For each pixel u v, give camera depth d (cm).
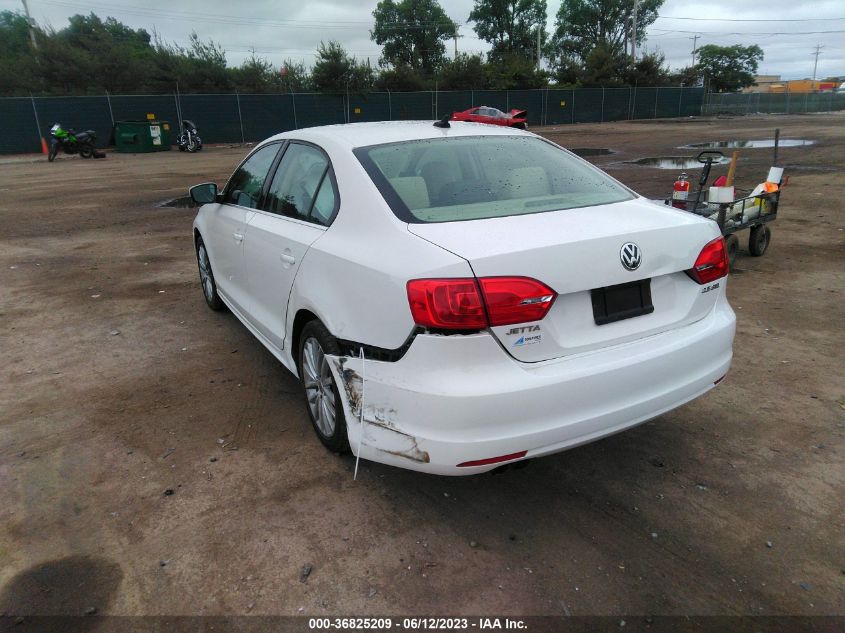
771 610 236
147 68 4053
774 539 272
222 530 283
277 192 394
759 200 700
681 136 2823
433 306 239
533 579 252
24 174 2030
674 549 267
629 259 265
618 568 257
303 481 318
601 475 321
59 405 406
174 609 240
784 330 503
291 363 367
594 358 260
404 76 4300
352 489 311
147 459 341
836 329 502
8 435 369
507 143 361
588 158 1919
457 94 4212
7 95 3791
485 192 307
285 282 353
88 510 299
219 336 525
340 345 294
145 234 985
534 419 246
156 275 731
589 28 7694
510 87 4781
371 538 276
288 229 356
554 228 266
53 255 845
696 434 356
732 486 309
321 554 267
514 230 262
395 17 6675
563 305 254
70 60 3900
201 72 4025
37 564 264
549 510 294
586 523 285
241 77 4141
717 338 298
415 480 318
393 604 241
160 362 473
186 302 623
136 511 297
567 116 4666
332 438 329
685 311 291
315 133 375
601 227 271
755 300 578
